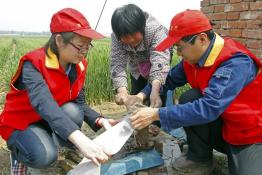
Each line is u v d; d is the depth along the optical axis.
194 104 2.62
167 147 3.55
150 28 3.61
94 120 3.25
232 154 2.79
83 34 2.57
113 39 3.91
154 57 3.59
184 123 2.66
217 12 5.38
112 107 6.25
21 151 2.92
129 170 2.94
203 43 2.61
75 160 3.22
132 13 3.18
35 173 3.23
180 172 3.09
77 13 2.68
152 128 3.78
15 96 2.89
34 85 2.67
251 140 2.72
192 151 3.11
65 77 2.91
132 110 2.99
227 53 2.60
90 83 6.49
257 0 4.47
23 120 2.90
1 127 2.96
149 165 3.06
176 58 7.40
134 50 3.85
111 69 4.00
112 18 3.26
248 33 4.67
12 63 10.65
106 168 2.88
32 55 2.76
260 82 2.65
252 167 2.62
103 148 2.59
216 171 3.27
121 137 2.70
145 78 4.18
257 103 2.69
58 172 3.24
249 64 2.58
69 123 2.58
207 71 2.70
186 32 2.55
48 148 2.87
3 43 36.88
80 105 3.35
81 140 2.53
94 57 7.18
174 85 3.42
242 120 2.68
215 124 2.99
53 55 2.79
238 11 4.85
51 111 2.60
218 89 2.54
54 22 2.69
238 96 2.66
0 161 3.74
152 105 3.28
